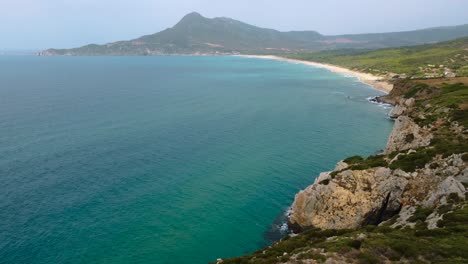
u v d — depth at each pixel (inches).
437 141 2556.6
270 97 7386.8
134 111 5674.2
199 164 3366.1
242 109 6013.8
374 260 1213.7
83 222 2299.5
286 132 4562.0
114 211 2455.7
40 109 5689.0
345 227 2143.2
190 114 5521.7
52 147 3725.4
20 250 1990.7
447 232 1379.2
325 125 4987.7
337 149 3890.3
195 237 2193.7
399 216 1863.9
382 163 2314.2
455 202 1675.7
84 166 3225.9
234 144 4001.0
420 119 3235.7
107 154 3563.0
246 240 2190.0
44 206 2481.5
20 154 3476.9
